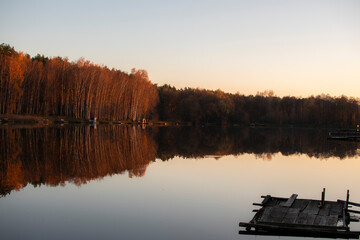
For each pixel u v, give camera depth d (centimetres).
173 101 12700
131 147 3603
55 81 7850
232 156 3238
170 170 2347
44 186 1742
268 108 13250
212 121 12512
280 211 1385
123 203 1495
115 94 9306
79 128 6353
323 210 1423
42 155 2717
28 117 6938
